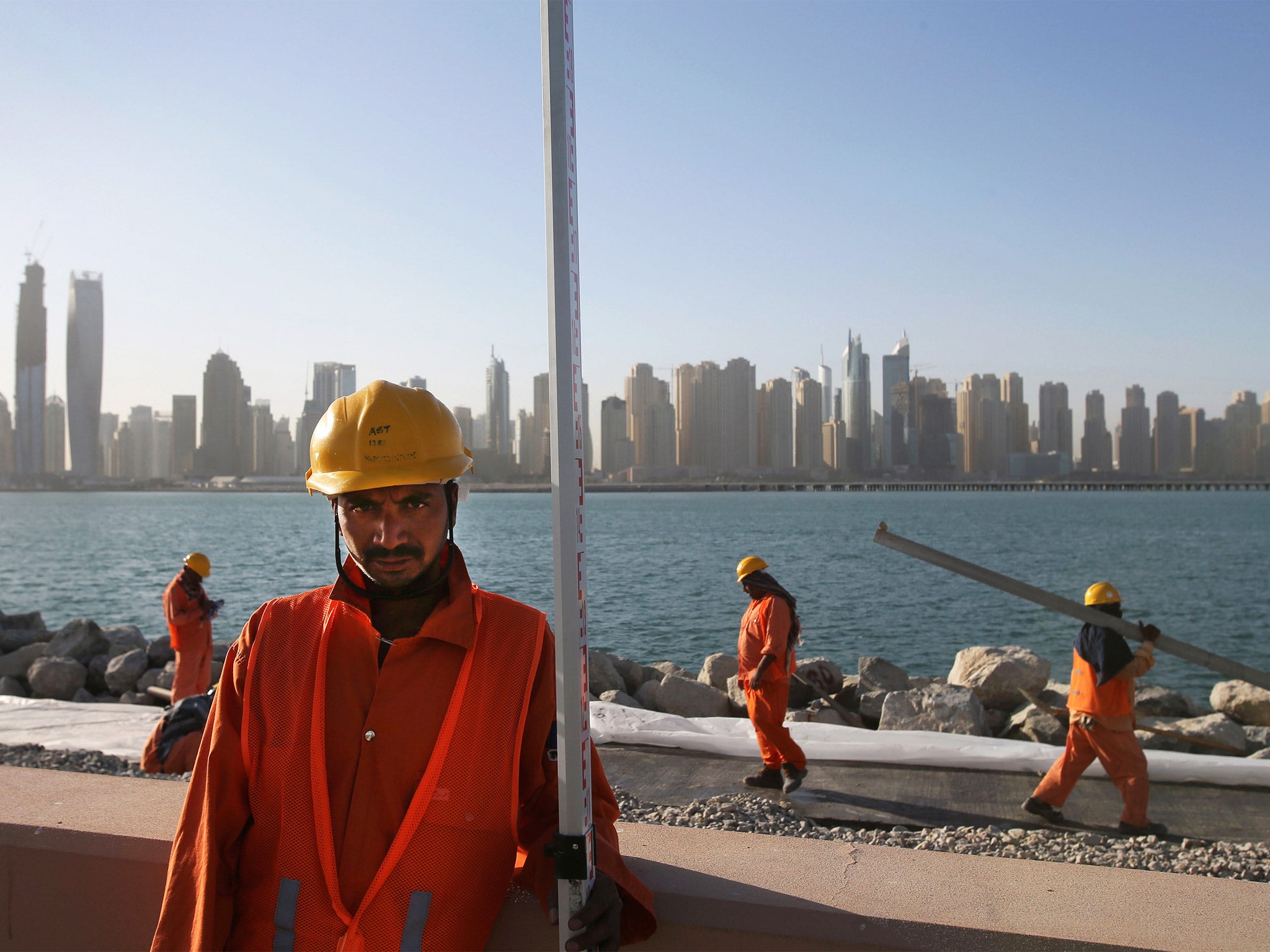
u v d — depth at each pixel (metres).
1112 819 6.52
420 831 1.69
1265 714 10.16
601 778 1.85
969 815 6.57
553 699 1.81
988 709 10.50
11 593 34.91
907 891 1.92
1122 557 50.53
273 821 1.74
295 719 1.74
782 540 63.84
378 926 1.65
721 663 12.27
